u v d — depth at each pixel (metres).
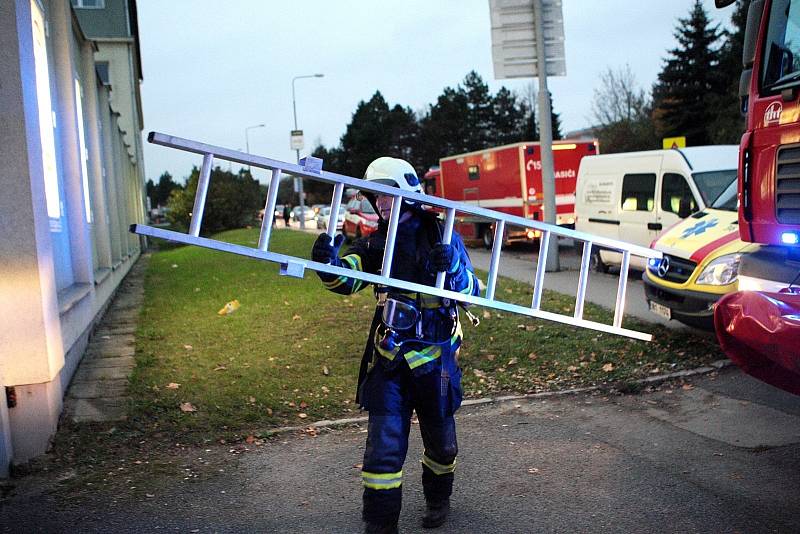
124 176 19.31
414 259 3.56
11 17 4.84
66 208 8.77
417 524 3.85
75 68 9.88
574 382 6.53
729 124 42.12
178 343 8.42
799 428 5.11
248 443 5.22
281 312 10.14
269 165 3.14
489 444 5.07
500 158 21.05
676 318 7.55
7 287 4.79
